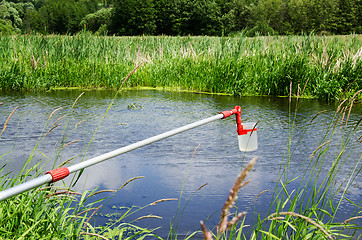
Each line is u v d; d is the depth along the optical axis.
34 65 11.77
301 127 6.37
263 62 11.05
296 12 64.38
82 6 89.12
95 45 13.91
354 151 5.05
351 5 65.19
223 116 3.01
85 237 2.60
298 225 2.50
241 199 3.54
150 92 10.81
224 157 4.83
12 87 11.18
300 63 10.10
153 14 72.25
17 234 2.37
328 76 9.75
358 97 9.09
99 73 11.97
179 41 15.33
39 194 2.74
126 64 12.70
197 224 3.06
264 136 5.81
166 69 12.15
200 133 6.08
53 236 2.40
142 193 3.69
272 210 3.31
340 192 3.72
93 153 4.98
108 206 3.39
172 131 2.53
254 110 7.90
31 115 7.24
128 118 7.10
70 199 2.79
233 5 71.50
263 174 4.20
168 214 3.24
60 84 11.93
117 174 4.22
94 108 8.09
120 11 71.81
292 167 4.43
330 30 65.19
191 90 11.27
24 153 4.90
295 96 9.98
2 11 82.94
